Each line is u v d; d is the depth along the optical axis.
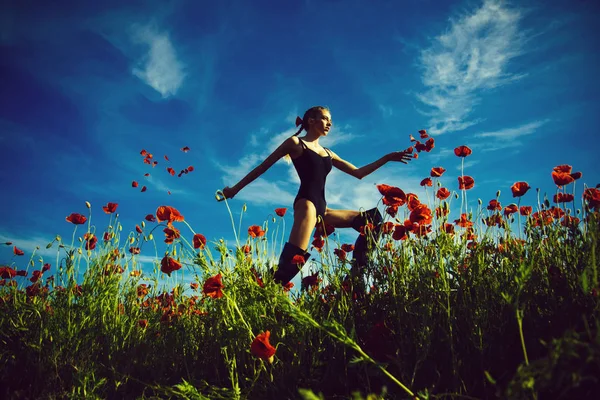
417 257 2.15
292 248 2.93
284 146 3.29
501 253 2.20
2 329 2.51
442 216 2.19
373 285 2.44
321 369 2.04
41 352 2.31
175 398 1.94
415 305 1.97
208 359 2.38
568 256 1.90
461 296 1.91
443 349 1.73
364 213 3.14
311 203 3.14
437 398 1.50
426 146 3.52
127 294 3.07
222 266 2.15
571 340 0.97
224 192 3.18
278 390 1.88
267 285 2.12
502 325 1.73
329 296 2.50
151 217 3.29
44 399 1.98
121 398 2.10
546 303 1.79
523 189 2.44
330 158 3.52
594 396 1.20
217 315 2.30
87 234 2.92
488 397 1.51
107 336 2.47
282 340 2.01
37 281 3.09
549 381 1.00
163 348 2.54
